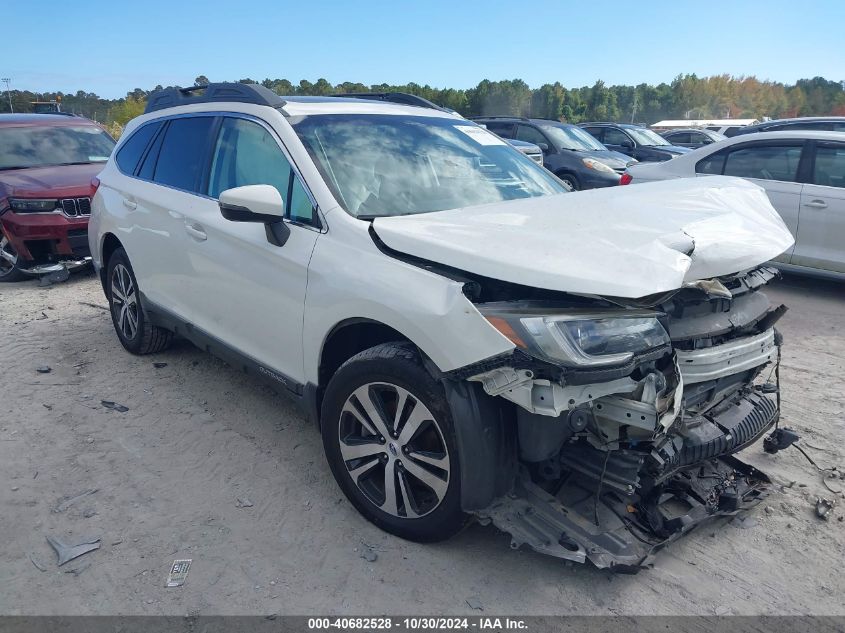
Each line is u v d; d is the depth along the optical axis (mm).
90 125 9281
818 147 6891
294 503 3199
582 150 12789
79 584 2654
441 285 2502
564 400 2268
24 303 6664
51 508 3146
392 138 3645
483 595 2607
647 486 2623
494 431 2504
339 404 2955
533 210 2850
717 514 2840
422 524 2781
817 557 2836
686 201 3059
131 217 4559
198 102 4242
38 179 7570
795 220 6949
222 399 4332
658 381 2387
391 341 2965
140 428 3938
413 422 2686
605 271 2266
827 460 3586
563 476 2762
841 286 7402
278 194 3049
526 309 2342
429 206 3303
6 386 4504
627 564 2438
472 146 3939
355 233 2895
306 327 3068
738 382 3008
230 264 3564
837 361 5043
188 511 3137
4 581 2670
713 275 2617
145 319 4785
